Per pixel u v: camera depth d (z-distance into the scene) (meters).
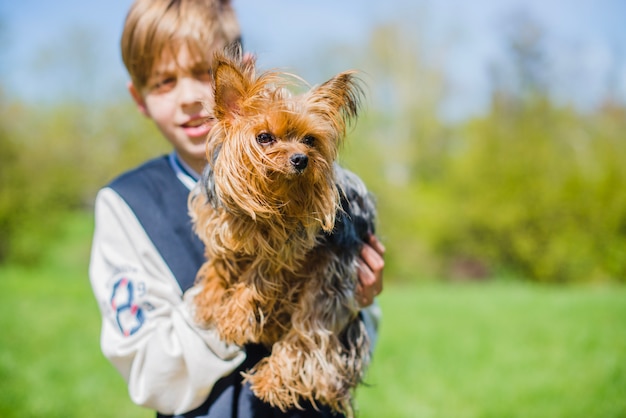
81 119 25.02
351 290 2.49
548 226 21.17
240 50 2.62
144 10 2.73
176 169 2.77
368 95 3.28
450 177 23.48
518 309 13.48
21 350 9.32
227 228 2.39
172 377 2.30
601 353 9.38
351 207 2.57
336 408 2.49
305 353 2.43
